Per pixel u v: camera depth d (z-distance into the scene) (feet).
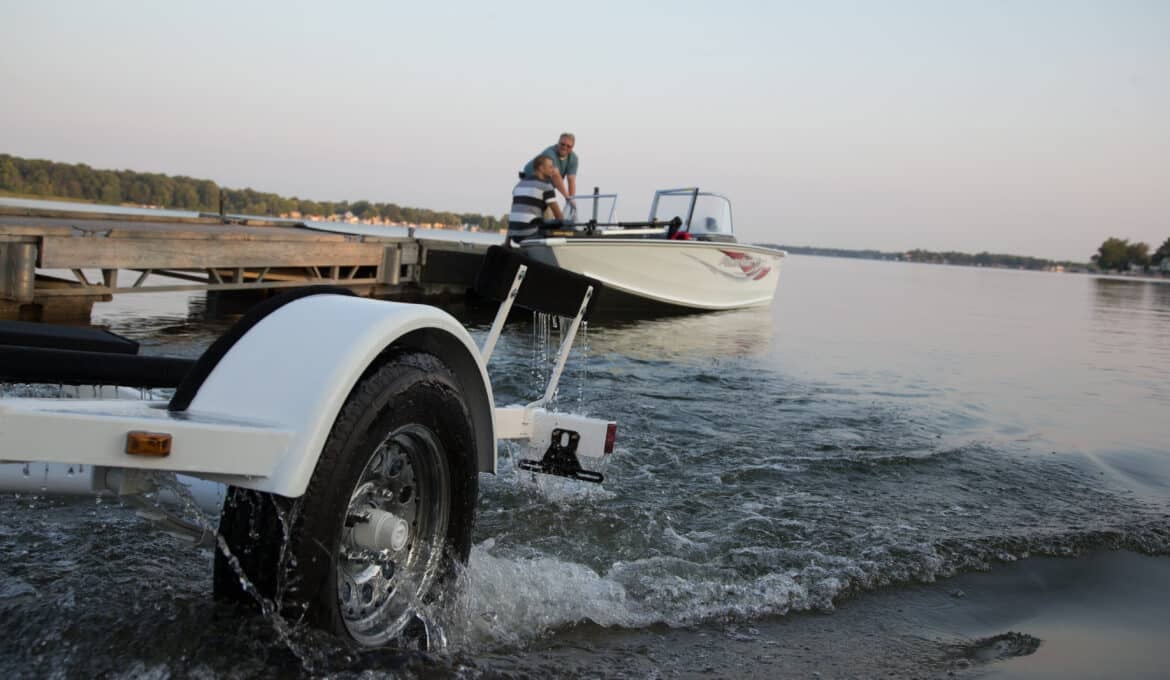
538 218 42.14
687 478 13.80
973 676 7.57
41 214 41.22
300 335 6.45
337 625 6.48
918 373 28.94
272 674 6.25
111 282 31.14
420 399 6.96
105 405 5.94
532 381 22.22
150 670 6.21
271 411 6.05
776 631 8.45
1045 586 10.00
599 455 10.88
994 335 45.44
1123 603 9.55
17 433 4.83
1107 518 12.64
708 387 23.36
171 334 28.84
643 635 8.13
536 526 11.00
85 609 7.16
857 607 9.19
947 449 16.83
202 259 34.24
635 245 42.68
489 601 8.37
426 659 6.92
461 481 7.74
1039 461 16.37
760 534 11.22
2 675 6.10
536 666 7.22
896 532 11.50
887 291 91.04
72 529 9.34
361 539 6.80
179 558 8.71
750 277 51.03
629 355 29.25
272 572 6.12
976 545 11.03
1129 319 62.90
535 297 10.00
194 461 5.47
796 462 15.20
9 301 28.07
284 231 47.37
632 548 10.49
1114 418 21.94
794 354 32.55
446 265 50.14
